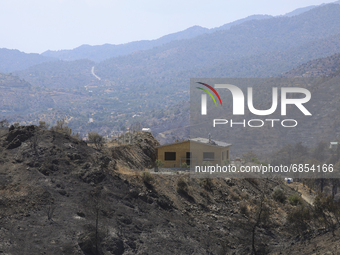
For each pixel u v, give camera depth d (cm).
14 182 2125
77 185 2333
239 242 2503
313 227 2958
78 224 1830
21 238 1552
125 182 2717
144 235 2114
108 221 2041
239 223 2708
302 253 2034
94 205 2089
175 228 2392
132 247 1919
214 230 2647
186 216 2736
